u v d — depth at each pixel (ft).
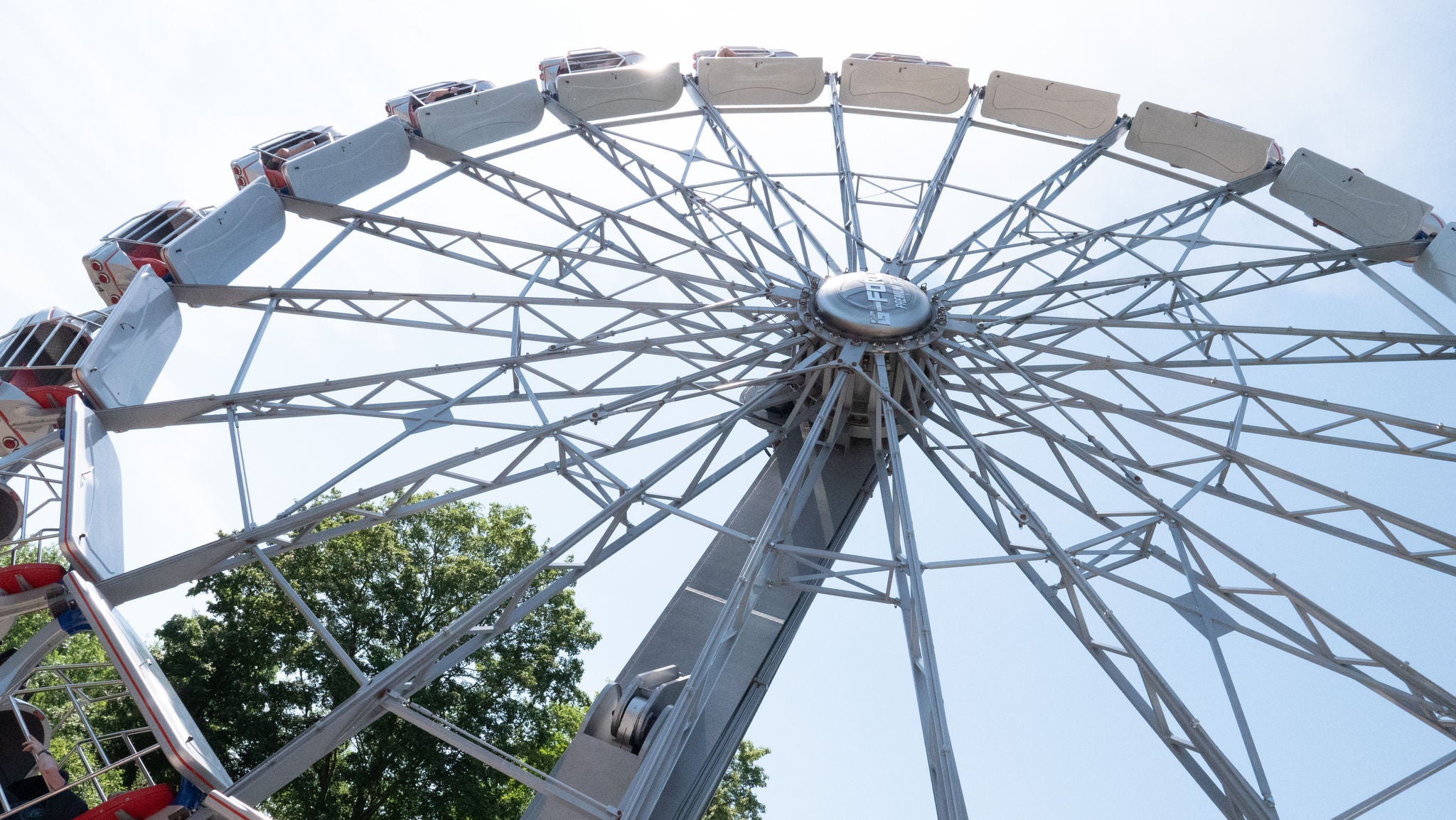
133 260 63.16
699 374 62.08
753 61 84.64
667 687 55.67
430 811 85.20
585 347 62.95
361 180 74.18
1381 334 64.44
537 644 93.76
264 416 56.85
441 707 85.46
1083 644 54.13
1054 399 62.90
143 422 54.65
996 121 85.61
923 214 74.84
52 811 47.55
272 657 86.28
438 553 96.63
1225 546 55.77
